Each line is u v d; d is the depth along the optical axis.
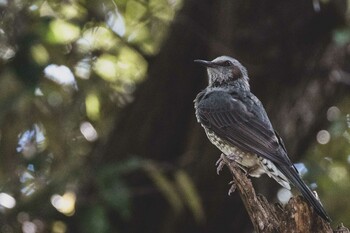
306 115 14.74
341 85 15.16
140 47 16.31
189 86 14.71
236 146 12.66
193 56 14.73
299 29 14.45
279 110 14.56
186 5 14.82
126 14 16.66
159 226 14.86
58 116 15.82
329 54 14.68
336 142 17.16
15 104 14.15
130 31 16.56
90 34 16.34
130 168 13.35
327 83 14.83
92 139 16.03
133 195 14.68
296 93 14.65
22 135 15.59
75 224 14.24
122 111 15.00
